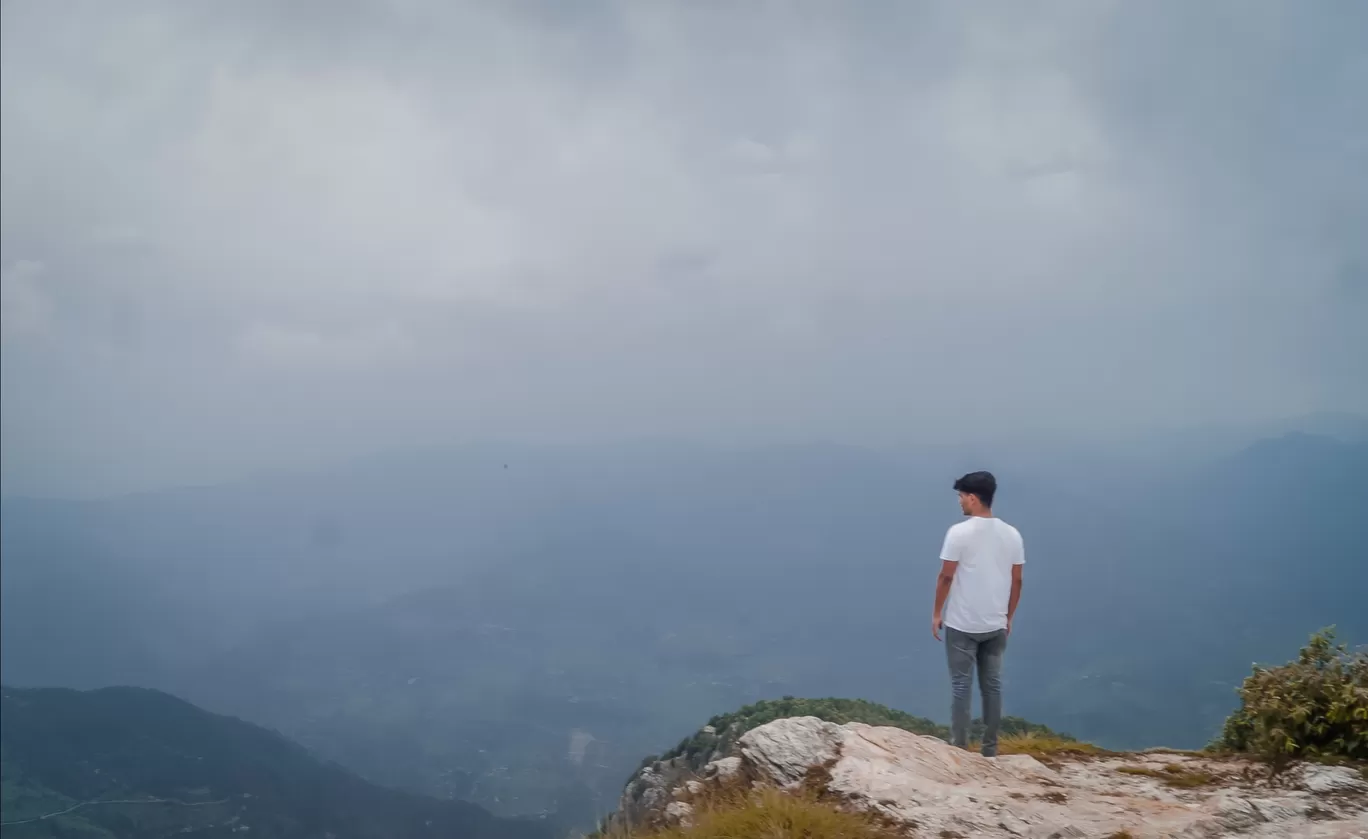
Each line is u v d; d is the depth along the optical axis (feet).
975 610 25.14
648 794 25.12
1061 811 20.21
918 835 18.63
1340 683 25.86
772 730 23.93
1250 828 19.13
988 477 25.53
